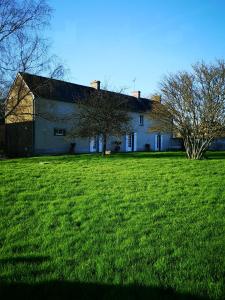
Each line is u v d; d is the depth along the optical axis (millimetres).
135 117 41094
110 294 4215
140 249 5605
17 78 27500
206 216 7496
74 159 20672
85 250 5598
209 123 19375
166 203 8594
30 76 27969
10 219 7426
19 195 9438
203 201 8852
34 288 4402
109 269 4871
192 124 19953
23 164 17031
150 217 7410
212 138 19906
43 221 7219
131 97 43250
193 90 19641
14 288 4410
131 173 13500
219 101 19188
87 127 25922
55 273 4781
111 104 25734
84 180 11766
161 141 45281
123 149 39375
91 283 4480
